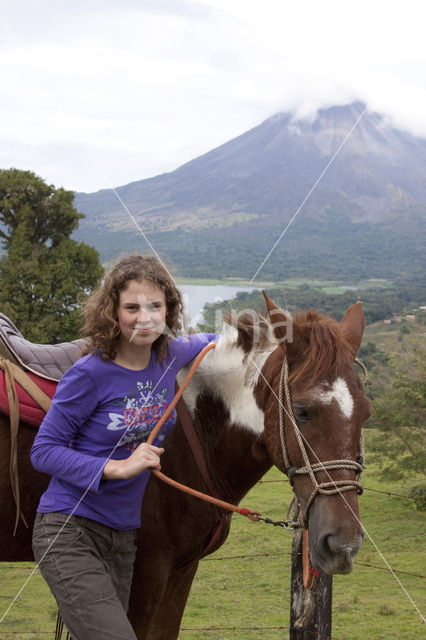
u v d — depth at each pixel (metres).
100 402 2.07
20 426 2.43
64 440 2.05
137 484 2.16
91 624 1.89
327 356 2.10
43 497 2.13
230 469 2.54
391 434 15.71
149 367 2.17
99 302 2.08
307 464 2.09
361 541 1.99
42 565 2.02
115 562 2.16
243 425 2.47
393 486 17.44
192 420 2.55
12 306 18.16
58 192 20.73
